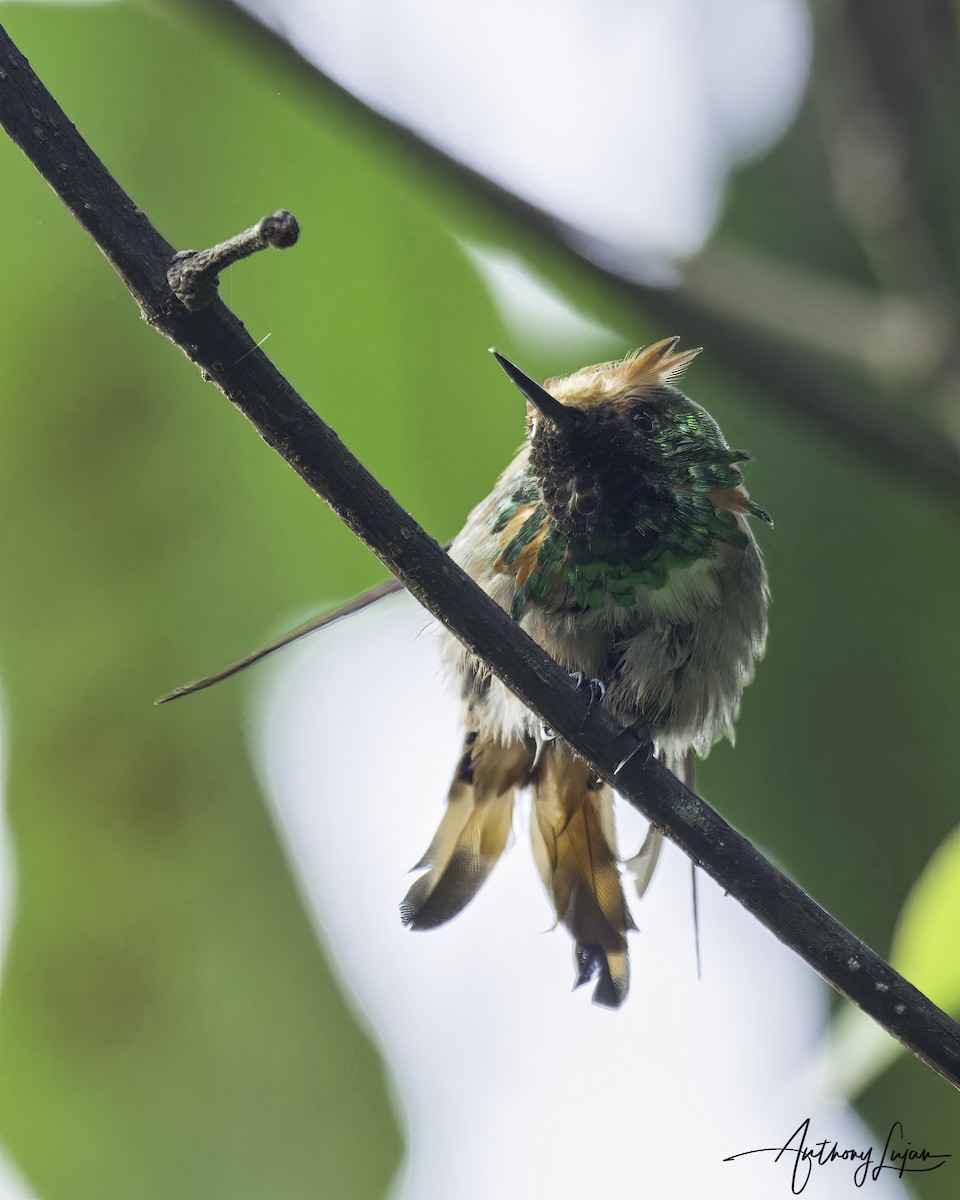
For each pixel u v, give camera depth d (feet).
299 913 19.13
